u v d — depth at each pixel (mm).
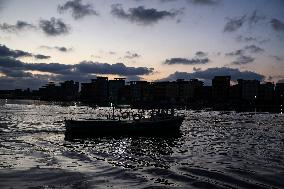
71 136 50969
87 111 182125
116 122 53156
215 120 109562
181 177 23125
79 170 24844
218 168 26922
